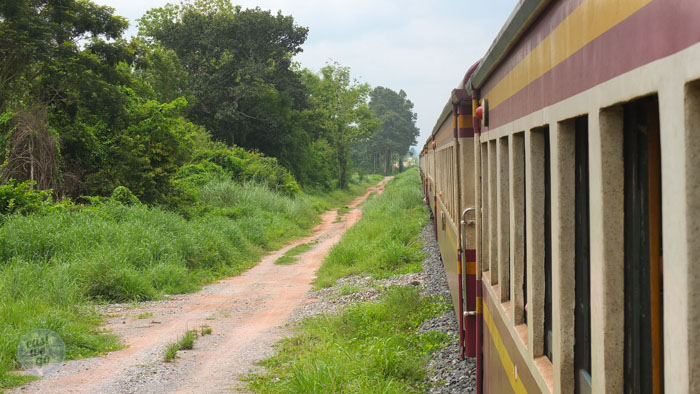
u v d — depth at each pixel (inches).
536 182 106.1
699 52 44.7
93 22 894.4
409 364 286.5
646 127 62.5
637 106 64.8
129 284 520.7
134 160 911.0
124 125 952.9
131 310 477.1
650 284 63.2
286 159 2011.6
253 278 645.9
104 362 332.2
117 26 917.2
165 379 302.5
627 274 68.2
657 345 62.7
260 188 1317.7
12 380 292.7
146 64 977.5
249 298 535.2
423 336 341.7
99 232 610.9
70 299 446.0
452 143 315.3
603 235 67.6
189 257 660.1
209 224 822.5
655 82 52.7
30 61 851.4
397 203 1145.4
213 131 1835.6
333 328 381.1
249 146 1961.1
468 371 275.1
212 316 461.7
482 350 193.8
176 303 510.6
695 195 47.4
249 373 308.3
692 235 47.6
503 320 141.2
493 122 153.9
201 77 1788.9
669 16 49.9
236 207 1063.0
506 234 143.6
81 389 284.8
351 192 2556.6
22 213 661.9
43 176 792.9
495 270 165.9
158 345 370.3
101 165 914.7
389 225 839.7
